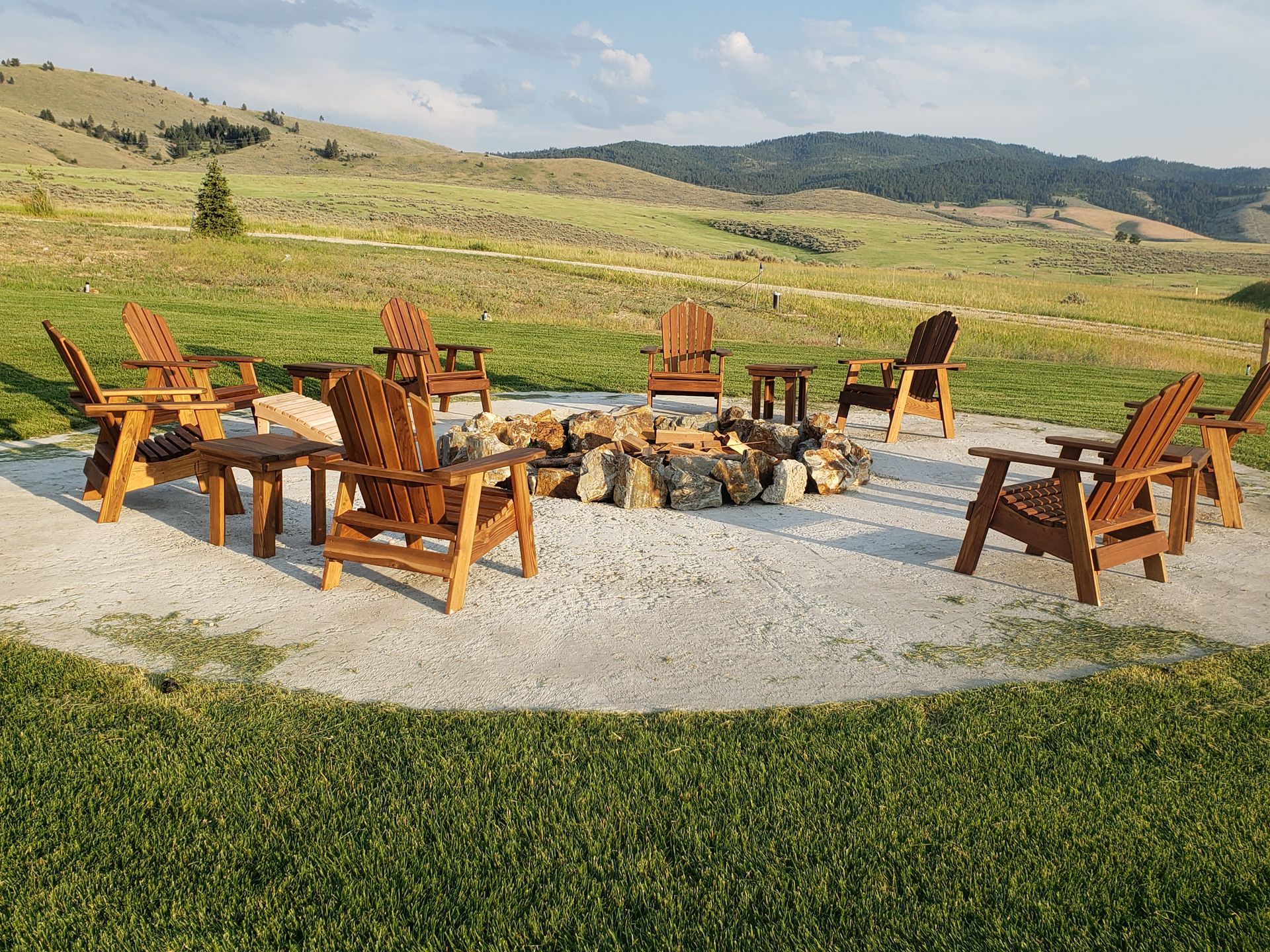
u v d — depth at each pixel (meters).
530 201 97.88
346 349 12.40
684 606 3.80
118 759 2.46
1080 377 14.12
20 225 28.59
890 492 6.03
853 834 2.18
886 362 8.09
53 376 9.03
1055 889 1.99
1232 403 12.20
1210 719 2.77
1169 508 5.67
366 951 1.80
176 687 2.89
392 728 2.66
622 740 2.62
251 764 2.45
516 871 2.05
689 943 1.83
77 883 1.98
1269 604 3.92
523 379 10.99
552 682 3.03
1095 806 2.30
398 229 45.75
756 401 8.11
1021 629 3.59
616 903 1.95
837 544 4.79
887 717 2.78
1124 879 2.02
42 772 2.39
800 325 24.33
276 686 2.92
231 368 10.70
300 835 2.16
